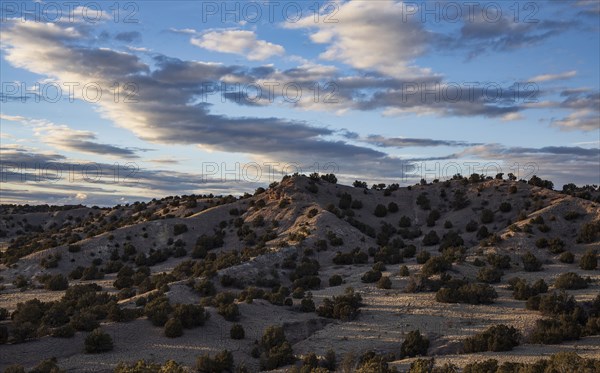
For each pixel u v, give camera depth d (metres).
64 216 181.62
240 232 113.94
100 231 127.94
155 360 46.03
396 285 72.69
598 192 129.62
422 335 52.53
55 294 80.94
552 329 50.38
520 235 95.19
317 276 81.94
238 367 45.44
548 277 75.31
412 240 110.81
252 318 58.94
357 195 137.62
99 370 43.38
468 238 105.00
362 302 65.44
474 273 76.94
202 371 43.66
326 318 60.47
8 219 174.38
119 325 53.75
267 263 86.75
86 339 47.81
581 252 89.00
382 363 40.97
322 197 131.25
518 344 49.50
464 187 133.75
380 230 116.75
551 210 104.81
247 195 142.12
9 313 61.00
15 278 97.94
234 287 76.94
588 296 62.97
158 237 116.19
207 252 107.00
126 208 163.88
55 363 43.59
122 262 107.31
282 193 128.75
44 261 103.19
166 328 51.94
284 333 55.72
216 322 56.31
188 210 139.88
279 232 110.75
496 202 119.69
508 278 75.19
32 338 49.22
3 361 44.62
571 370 34.03
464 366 42.53
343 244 99.69
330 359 46.03
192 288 71.81
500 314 58.16
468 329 53.94
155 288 76.25
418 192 137.12
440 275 73.38
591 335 50.91
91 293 67.25
